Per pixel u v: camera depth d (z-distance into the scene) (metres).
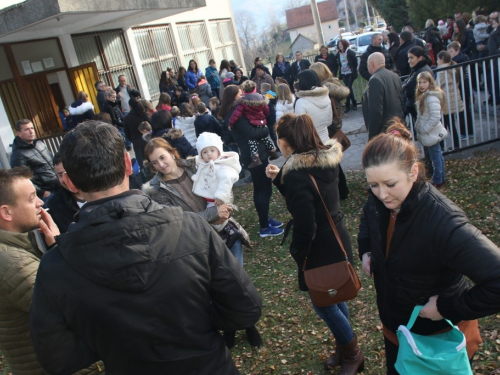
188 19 17.34
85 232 1.33
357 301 3.76
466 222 1.68
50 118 11.52
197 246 1.49
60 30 11.45
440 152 5.45
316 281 2.70
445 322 1.86
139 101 7.39
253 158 5.09
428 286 1.79
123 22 13.55
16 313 1.92
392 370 2.12
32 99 11.09
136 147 7.58
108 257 1.33
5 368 3.91
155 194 3.11
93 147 1.42
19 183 2.02
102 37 13.01
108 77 13.16
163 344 1.44
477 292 1.59
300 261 2.80
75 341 1.43
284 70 14.06
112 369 1.47
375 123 5.09
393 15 34.38
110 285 1.35
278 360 3.30
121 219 1.35
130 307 1.38
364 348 3.21
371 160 1.73
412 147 1.76
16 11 8.26
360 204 5.63
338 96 5.68
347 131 9.39
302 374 3.11
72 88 11.89
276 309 3.92
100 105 10.89
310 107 5.28
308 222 2.66
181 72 13.43
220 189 3.13
